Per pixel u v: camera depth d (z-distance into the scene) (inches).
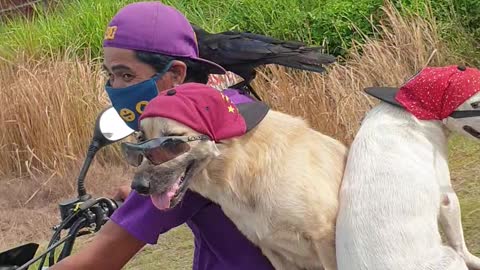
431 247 85.0
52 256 106.0
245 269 93.7
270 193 91.5
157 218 89.0
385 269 83.8
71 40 350.0
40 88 295.7
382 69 271.3
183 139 82.4
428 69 93.1
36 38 359.6
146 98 89.2
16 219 265.1
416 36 281.6
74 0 389.7
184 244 214.8
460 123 89.7
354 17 309.1
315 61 96.4
